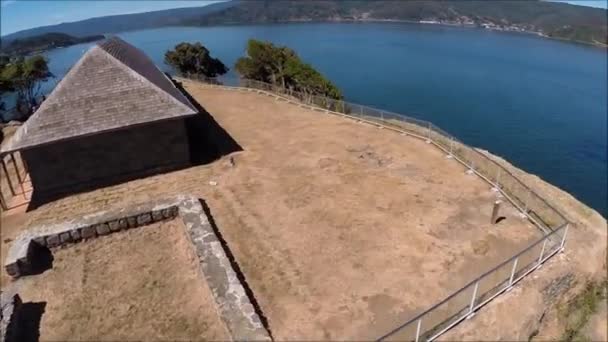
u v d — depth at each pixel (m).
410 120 30.19
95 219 16.98
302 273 14.95
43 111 20.92
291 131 29.14
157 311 13.35
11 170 25.25
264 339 11.52
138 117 21.75
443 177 21.86
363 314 13.13
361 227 17.62
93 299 13.91
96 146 21.80
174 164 23.80
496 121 69.06
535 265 15.08
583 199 43.75
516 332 13.21
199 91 42.31
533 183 24.38
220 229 17.73
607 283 16.83
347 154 24.88
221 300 12.76
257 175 22.66
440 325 12.44
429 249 16.14
